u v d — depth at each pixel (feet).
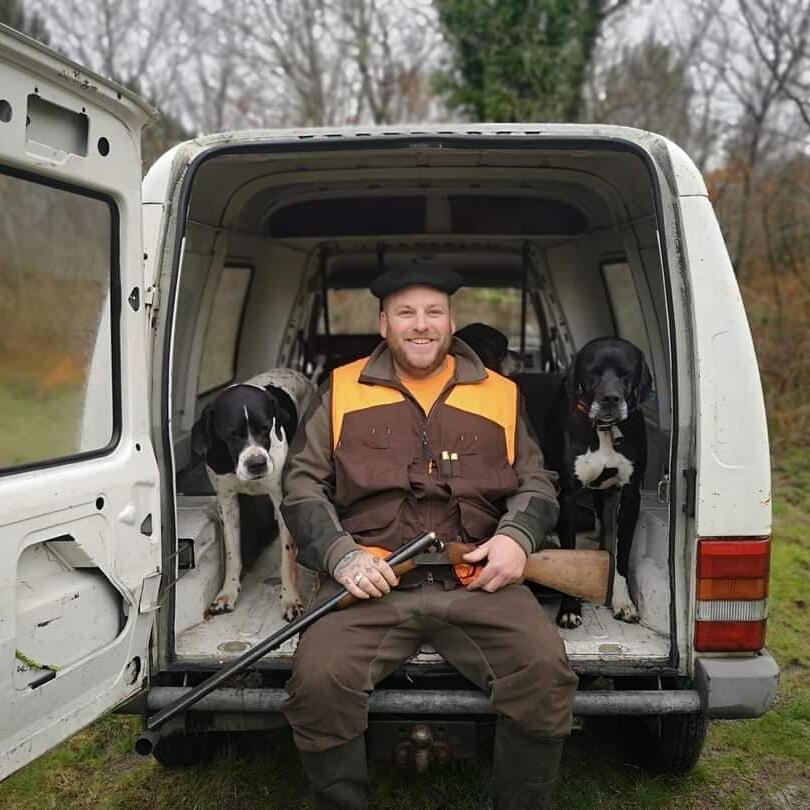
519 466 8.63
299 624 7.42
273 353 15.03
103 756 10.16
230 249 12.60
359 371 8.68
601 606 9.16
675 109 46.19
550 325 16.34
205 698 7.48
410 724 7.64
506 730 7.27
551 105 38.29
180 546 8.39
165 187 8.04
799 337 29.12
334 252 15.67
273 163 11.15
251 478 9.01
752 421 7.38
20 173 5.76
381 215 13.61
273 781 9.43
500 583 7.61
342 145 8.05
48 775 9.75
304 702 7.06
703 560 7.43
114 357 6.99
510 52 37.63
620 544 9.38
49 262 20.58
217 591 9.65
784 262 32.60
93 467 6.59
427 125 8.11
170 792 9.41
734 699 7.37
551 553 8.33
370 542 8.05
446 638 7.57
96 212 6.92
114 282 6.91
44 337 21.72
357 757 7.19
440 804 8.98
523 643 7.22
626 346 9.16
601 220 12.80
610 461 9.29
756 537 7.41
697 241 7.59
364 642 7.30
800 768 9.89
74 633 6.47
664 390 11.26
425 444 8.27
